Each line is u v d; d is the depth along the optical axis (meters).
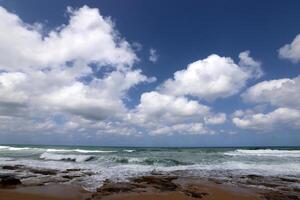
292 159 27.88
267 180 14.83
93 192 11.49
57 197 10.50
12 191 11.37
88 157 27.20
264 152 42.22
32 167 20.11
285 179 15.13
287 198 10.84
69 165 21.94
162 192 11.59
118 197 10.62
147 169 19.38
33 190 11.66
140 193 11.34
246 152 42.12
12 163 23.20
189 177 15.70
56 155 29.53
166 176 15.96
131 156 30.59
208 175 16.52
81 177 15.44
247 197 10.98
